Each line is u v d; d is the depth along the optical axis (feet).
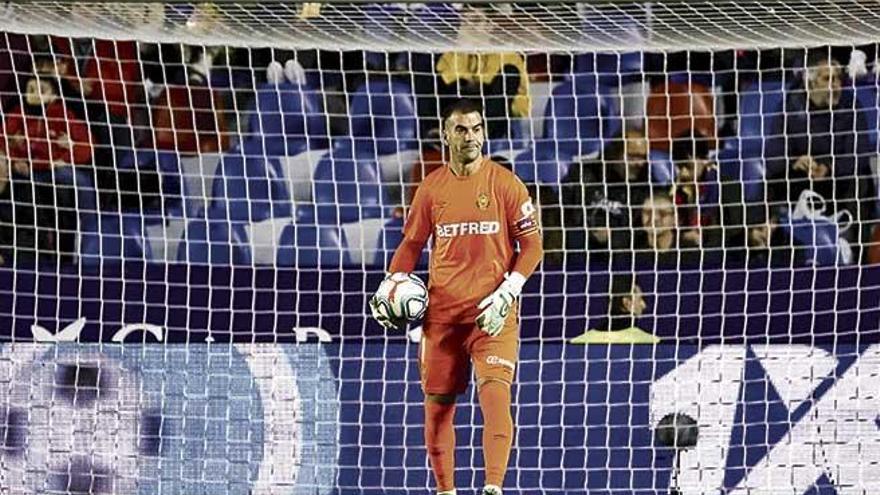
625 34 80.89
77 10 76.38
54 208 94.53
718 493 89.81
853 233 97.71
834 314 91.71
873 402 89.66
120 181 98.32
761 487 89.45
